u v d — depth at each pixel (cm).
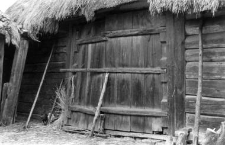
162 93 466
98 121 514
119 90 507
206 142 353
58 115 632
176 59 453
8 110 611
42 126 606
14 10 716
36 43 724
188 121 437
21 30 617
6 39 597
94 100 538
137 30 494
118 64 513
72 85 589
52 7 551
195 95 436
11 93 613
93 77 549
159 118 461
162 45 472
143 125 475
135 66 494
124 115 495
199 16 433
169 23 462
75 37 605
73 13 514
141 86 486
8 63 756
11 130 551
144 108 479
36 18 587
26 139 470
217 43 426
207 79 429
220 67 420
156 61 475
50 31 595
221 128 350
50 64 684
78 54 595
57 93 606
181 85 446
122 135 490
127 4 469
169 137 441
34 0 671
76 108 564
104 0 482
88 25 577
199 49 428
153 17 481
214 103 418
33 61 732
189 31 446
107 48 531
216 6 374
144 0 448
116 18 523
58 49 668
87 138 484
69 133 533
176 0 405
